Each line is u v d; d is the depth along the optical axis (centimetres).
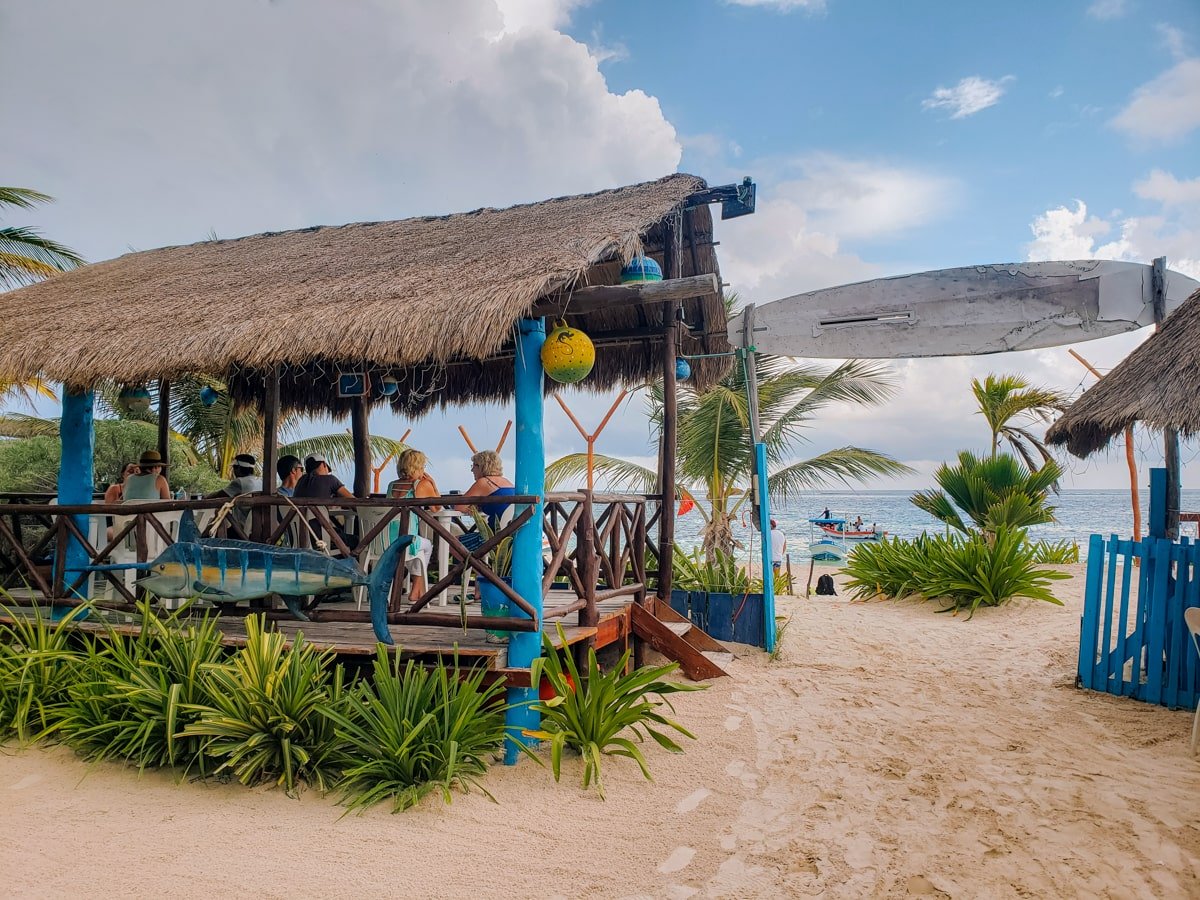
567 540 647
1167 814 470
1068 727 643
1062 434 815
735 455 1184
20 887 398
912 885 400
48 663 612
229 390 1107
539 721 587
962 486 1398
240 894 396
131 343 671
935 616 1191
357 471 1036
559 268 575
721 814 486
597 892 401
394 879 412
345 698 536
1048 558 1645
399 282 666
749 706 694
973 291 854
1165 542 710
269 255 923
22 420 1803
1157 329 779
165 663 589
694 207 841
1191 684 683
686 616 955
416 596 709
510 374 1005
